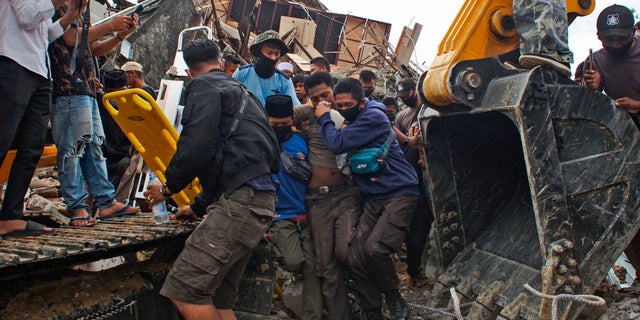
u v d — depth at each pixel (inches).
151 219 137.3
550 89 127.6
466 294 148.5
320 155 142.9
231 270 118.0
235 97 112.8
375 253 132.4
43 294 102.2
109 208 141.2
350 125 136.7
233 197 109.0
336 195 142.8
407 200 138.0
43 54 110.7
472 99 136.0
